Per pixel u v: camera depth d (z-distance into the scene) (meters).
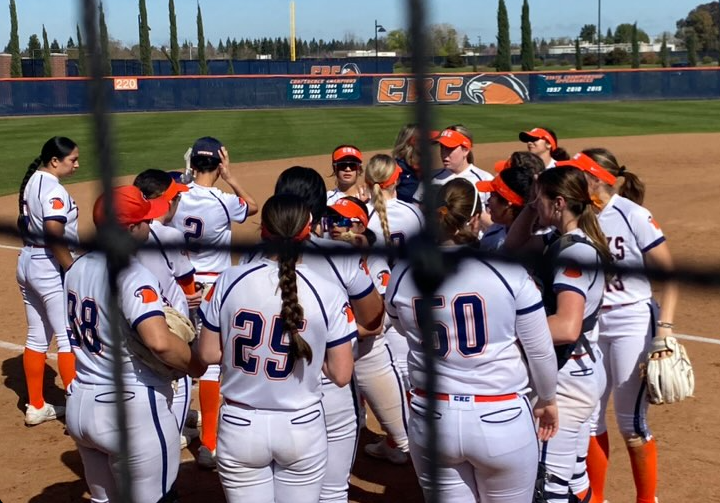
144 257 3.84
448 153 5.37
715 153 17.47
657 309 3.89
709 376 5.72
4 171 16.34
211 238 4.80
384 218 4.12
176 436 3.41
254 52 50.62
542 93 33.12
